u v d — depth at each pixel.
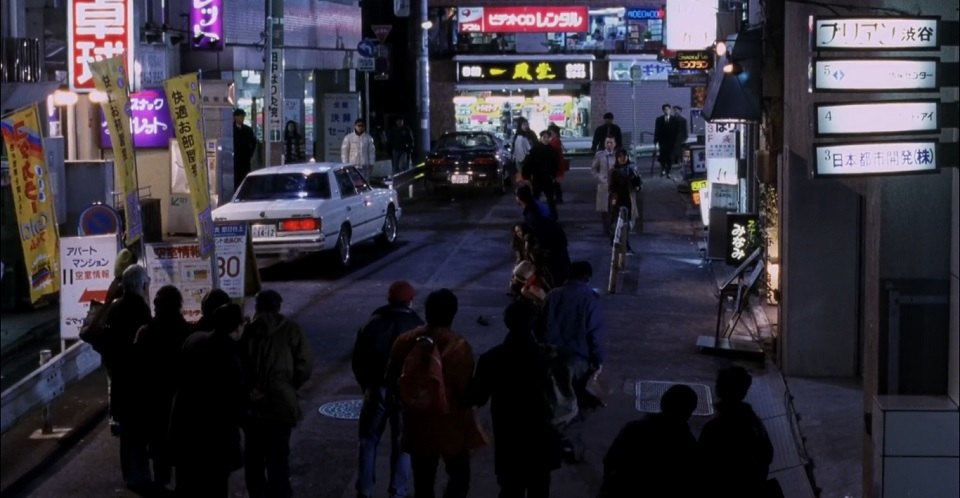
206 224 11.77
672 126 35.00
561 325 9.88
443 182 30.52
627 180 21.03
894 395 7.80
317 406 11.59
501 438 7.89
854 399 11.56
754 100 14.64
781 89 14.17
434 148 32.28
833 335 12.51
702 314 15.84
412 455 8.06
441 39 46.00
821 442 10.27
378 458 10.16
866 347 8.41
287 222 17.98
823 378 12.47
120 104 10.82
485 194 31.55
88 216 11.29
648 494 6.46
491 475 9.77
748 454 6.64
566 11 45.69
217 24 24.03
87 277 11.09
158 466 9.31
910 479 7.33
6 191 14.06
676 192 30.97
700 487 6.53
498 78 45.75
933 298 7.82
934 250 7.81
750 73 14.62
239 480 9.77
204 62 25.41
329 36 34.28
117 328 8.91
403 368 7.94
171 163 21.05
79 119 20.05
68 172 16.72
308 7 32.28
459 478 8.15
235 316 8.14
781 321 12.85
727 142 20.44
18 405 9.36
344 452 10.27
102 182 16.83
